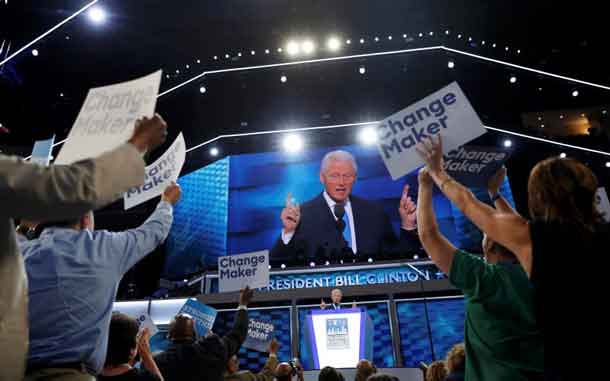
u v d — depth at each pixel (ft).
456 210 40.14
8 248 3.75
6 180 3.39
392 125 8.22
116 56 45.73
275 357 13.74
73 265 5.58
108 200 3.82
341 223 41.19
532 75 46.65
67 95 47.26
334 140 46.06
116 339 6.82
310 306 34.37
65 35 42.39
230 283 19.22
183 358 9.07
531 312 5.26
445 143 7.86
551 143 45.62
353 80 48.83
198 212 44.47
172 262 42.96
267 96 50.08
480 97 49.52
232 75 47.47
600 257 4.41
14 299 3.74
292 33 44.88
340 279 36.99
